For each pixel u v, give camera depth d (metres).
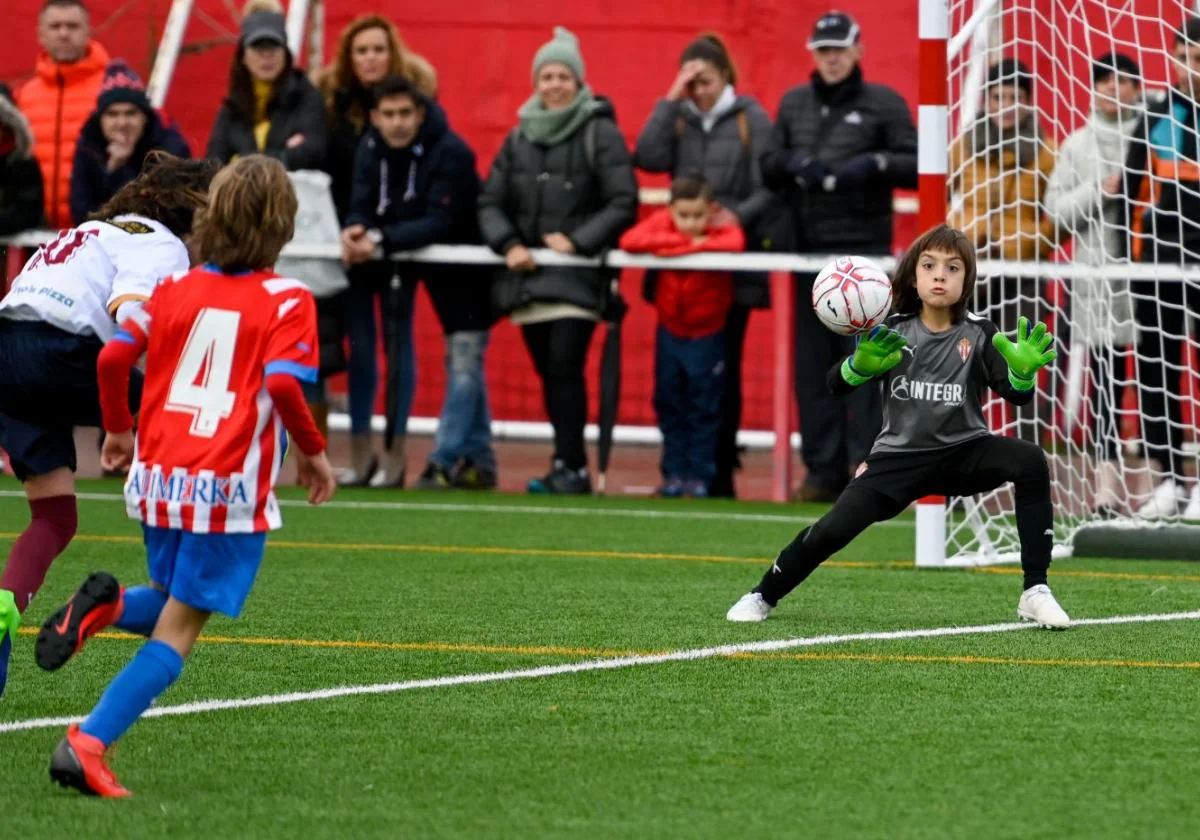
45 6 44.38
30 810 13.95
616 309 42.94
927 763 15.53
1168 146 36.97
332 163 43.41
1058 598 26.03
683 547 32.91
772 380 57.59
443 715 17.50
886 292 22.00
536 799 14.33
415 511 38.72
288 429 14.72
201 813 13.88
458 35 59.62
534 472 50.16
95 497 40.78
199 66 60.00
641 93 58.94
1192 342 36.66
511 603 25.39
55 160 44.44
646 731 16.78
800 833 13.34
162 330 15.02
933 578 28.41
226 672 19.78
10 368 18.98
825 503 41.62
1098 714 17.58
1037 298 34.25
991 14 33.28
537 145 41.75
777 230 42.22
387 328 43.28
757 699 18.30
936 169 28.62
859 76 40.34
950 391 22.84
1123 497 39.06
